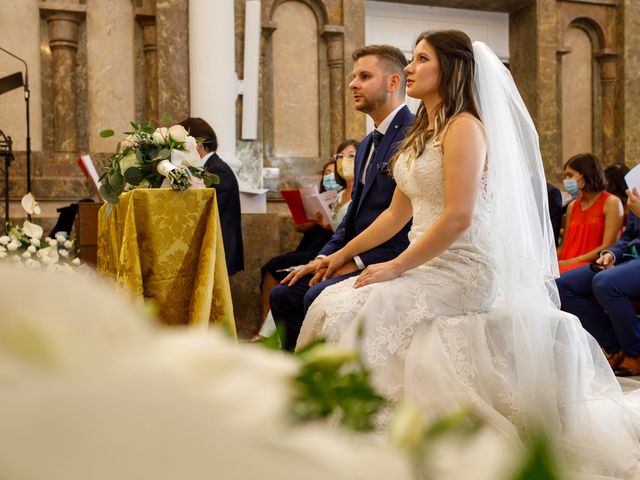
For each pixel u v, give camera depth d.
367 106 3.89
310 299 3.29
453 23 9.75
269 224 6.88
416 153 3.04
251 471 0.19
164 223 3.54
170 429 0.19
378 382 2.71
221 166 5.94
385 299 2.80
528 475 0.22
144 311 0.25
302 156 8.45
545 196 3.27
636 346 4.89
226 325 0.31
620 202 6.10
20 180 7.31
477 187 2.88
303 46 8.50
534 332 2.80
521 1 9.36
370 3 9.44
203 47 7.51
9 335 0.20
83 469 0.18
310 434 0.23
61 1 7.55
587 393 2.96
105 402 0.19
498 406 2.71
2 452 0.18
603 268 5.18
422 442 0.27
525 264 2.91
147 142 3.78
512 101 3.20
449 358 2.71
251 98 7.84
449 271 2.94
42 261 3.89
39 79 7.56
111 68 7.77
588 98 9.73
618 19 9.67
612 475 2.76
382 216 3.39
